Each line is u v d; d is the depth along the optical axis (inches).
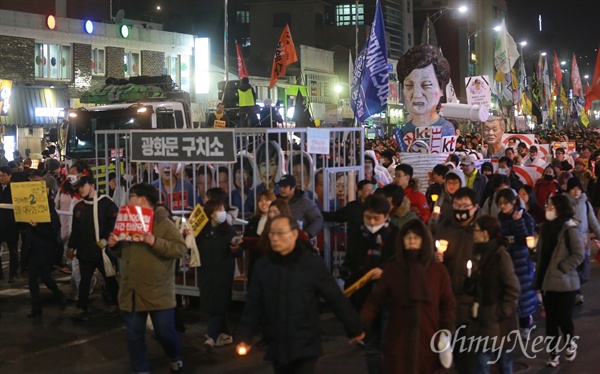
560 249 327.3
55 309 469.7
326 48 3006.9
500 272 265.1
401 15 3351.4
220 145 409.1
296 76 2370.8
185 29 2950.3
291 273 238.4
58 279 571.5
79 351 377.4
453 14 3767.2
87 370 346.6
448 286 239.5
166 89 1039.0
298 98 807.7
